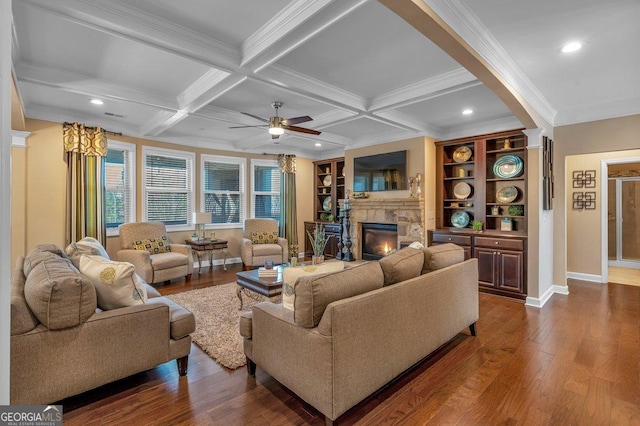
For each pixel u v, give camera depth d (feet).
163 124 15.92
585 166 17.81
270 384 7.70
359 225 21.30
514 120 15.53
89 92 11.38
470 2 6.97
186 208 20.56
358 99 13.10
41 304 5.99
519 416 6.55
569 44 8.70
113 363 6.81
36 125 14.64
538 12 7.30
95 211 16.08
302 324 6.24
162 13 7.66
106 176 17.40
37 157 14.69
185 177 20.52
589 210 17.67
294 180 24.86
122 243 16.72
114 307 7.37
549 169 14.47
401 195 18.65
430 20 6.62
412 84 11.83
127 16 7.43
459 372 8.23
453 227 18.25
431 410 6.74
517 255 14.38
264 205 24.58
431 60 9.94
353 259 21.48
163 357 7.52
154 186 19.15
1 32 2.46
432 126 17.47
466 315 9.95
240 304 13.15
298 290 6.25
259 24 8.15
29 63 10.14
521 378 7.94
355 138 20.76
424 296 8.07
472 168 17.98
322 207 26.81
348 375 6.11
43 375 6.02
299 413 6.66
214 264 21.80
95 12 7.06
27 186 14.49
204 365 8.56
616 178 21.93
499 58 9.15
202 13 7.68
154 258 16.16
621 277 18.53
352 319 6.17
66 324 6.22
